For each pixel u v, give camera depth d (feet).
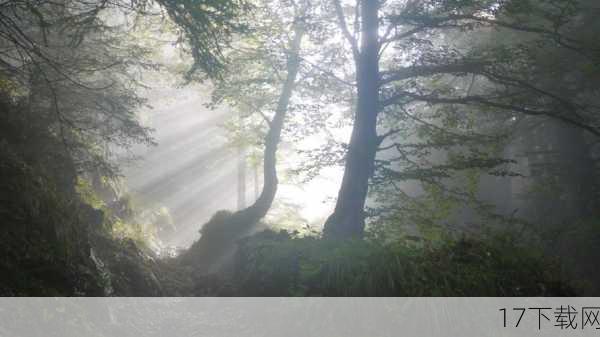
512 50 37.14
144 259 32.65
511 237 27.37
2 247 17.03
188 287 32.78
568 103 36.17
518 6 33.94
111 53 38.55
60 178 27.89
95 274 21.91
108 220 33.76
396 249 23.85
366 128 36.09
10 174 19.97
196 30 24.62
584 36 46.32
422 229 38.68
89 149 36.94
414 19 34.24
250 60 45.06
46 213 20.43
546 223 56.49
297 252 27.48
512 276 22.95
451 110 42.32
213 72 26.94
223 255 46.60
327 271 23.59
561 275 25.76
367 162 35.76
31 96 29.63
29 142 26.35
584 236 47.19
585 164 56.29
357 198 35.04
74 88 32.58
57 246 19.88
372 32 36.47
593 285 44.34
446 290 21.17
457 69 35.14
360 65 36.96
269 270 27.53
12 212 18.67
